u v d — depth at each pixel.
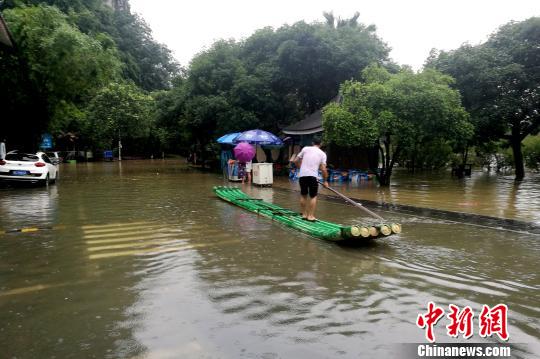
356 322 3.60
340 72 21.55
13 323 3.51
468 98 21.05
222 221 8.26
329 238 6.43
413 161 27.45
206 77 25.00
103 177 20.03
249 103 22.75
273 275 4.84
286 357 3.01
